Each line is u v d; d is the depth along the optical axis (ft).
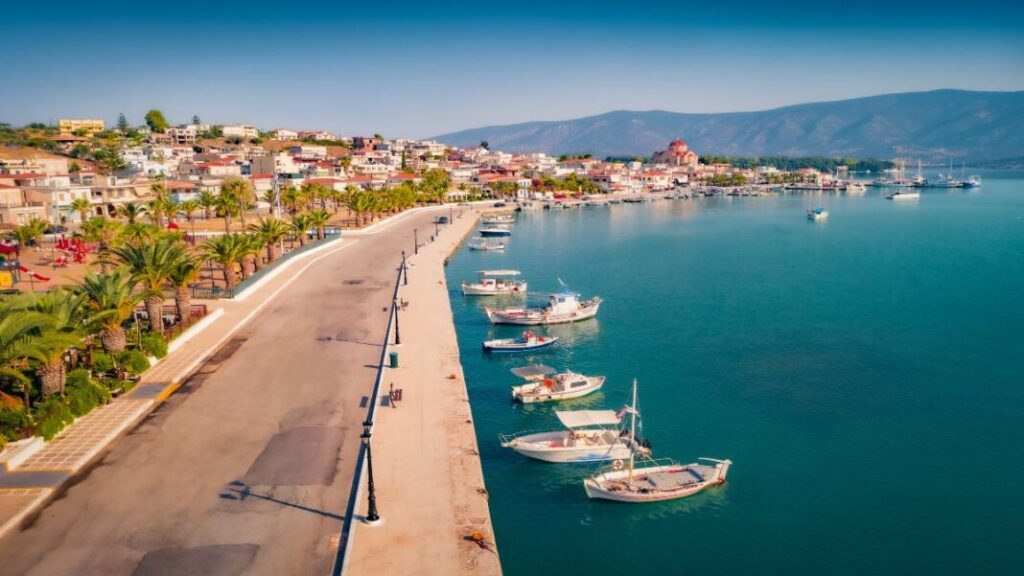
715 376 196.03
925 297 306.14
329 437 127.75
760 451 147.43
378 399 147.23
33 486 106.22
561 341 234.17
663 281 353.92
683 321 263.29
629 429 157.48
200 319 205.16
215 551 90.63
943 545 114.52
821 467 140.56
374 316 229.04
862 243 509.76
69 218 404.77
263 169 634.02
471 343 232.53
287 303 248.73
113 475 111.24
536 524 118.83
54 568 86.53
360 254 383.24
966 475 137.49
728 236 565.12
